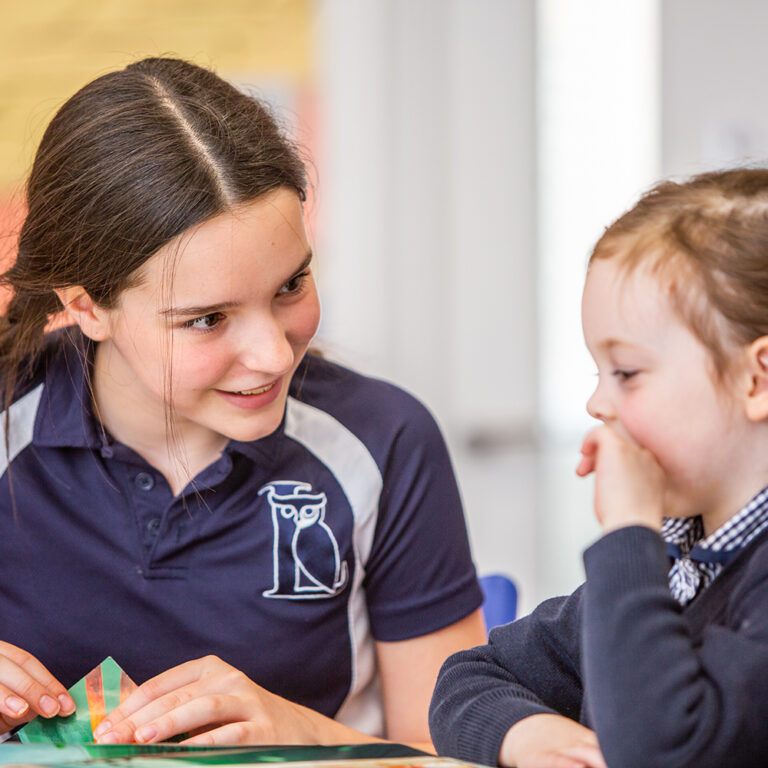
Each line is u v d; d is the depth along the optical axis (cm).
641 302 151
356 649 232
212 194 179
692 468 151
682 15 526
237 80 562
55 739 179
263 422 196
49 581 221
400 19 556
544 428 573
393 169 564
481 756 157
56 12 568
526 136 558
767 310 144
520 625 181
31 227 205
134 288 185
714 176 165
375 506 227
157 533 217
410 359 572
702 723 131
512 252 566
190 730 187
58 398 221
